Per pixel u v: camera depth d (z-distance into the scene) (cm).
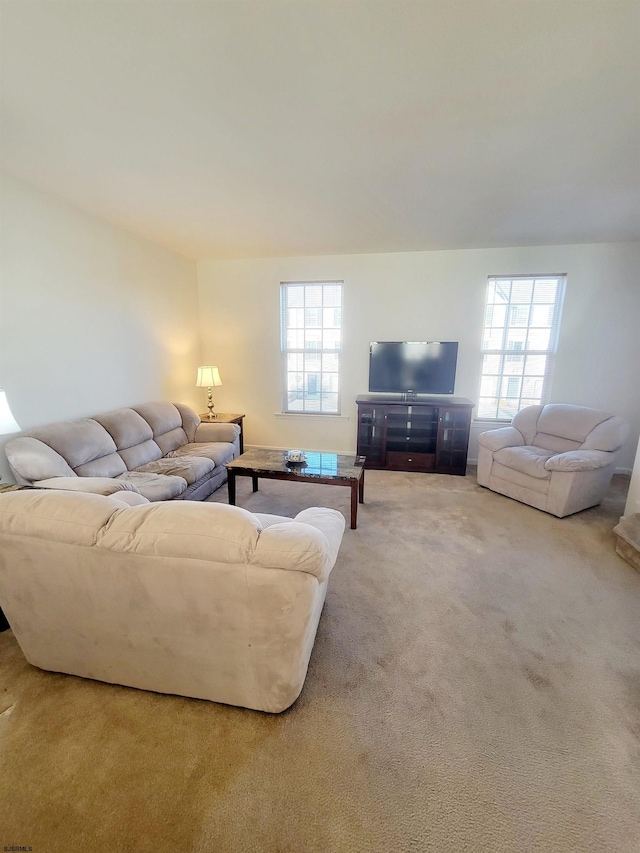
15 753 125
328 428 484
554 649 172
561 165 222
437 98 161
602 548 259
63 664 152
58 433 258
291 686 133
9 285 244
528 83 151
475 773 120
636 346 397
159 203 283
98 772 120
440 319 431
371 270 435
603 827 107
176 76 149
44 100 164
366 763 123
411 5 118
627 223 324
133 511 130
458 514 313
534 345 424
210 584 121
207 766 122
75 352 298
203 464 323
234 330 481
